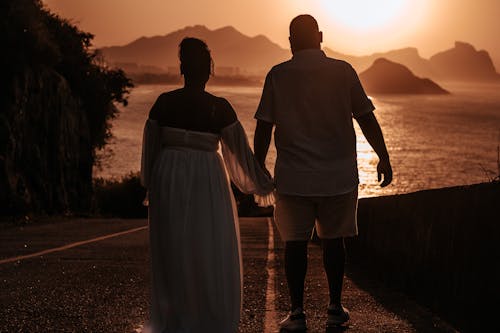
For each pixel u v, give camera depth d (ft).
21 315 16.98
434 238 18.16
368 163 300.40
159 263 13.17
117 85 94.02
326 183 15.05
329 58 15.30
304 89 15.06
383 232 24.64
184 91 13.29
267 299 19.63
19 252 31.68
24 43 65.46
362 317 16.90
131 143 336.29
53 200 70.23
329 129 15.14
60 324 16.02
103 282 22.31
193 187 13.01
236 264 13.19
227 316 12.95
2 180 60.08
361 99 15.11
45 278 23.13
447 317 16.51
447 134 463.42
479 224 14.90
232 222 13.33
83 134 82.33
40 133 68.08
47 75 69.62
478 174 257.34
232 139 13.50
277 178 15.35
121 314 17.19
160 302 13.08
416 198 20.40
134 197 113.19
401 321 16.39
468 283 15.33
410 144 389.39
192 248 12.87
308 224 15.57
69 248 33.81
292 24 15.57
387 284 22.95
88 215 74.59
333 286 15.90
